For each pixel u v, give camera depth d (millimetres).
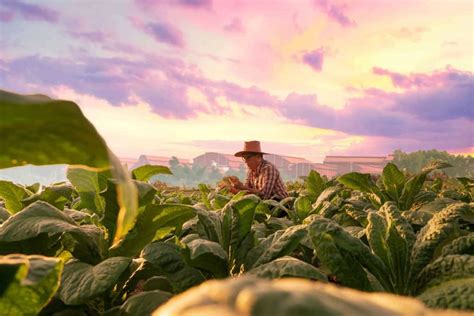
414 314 262
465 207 1467
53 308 1585
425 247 1363
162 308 288
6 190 2371
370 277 1404
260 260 1508
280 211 4863
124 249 1692
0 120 502
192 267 1495
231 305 268
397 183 3354
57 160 562
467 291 979
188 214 1737
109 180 1611
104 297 1666
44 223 1545
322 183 4961
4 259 750
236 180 7164
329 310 248
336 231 1333
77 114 516
